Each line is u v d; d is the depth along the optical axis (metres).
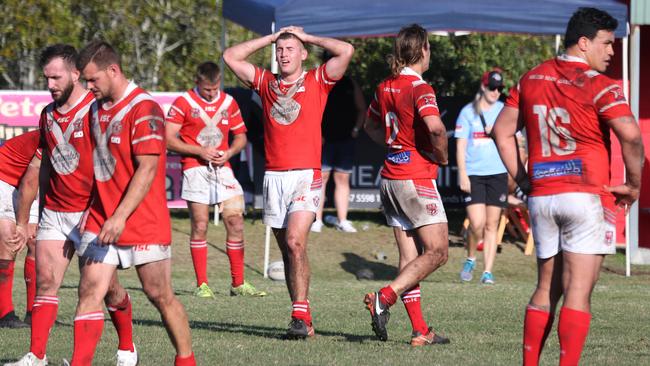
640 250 51.34
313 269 48.03
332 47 26.67
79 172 20.19
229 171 37.09
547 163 18.53
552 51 68.81
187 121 38.03
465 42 67.12
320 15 44.34
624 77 46.53
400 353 23.61
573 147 18.34
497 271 48.12
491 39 67.31
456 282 44.22
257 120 53.81
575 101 18.20
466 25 44.94
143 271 18.86
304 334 25.81
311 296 36.31
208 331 27.48
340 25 44.53
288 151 26.80
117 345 25.02
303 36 26.89
